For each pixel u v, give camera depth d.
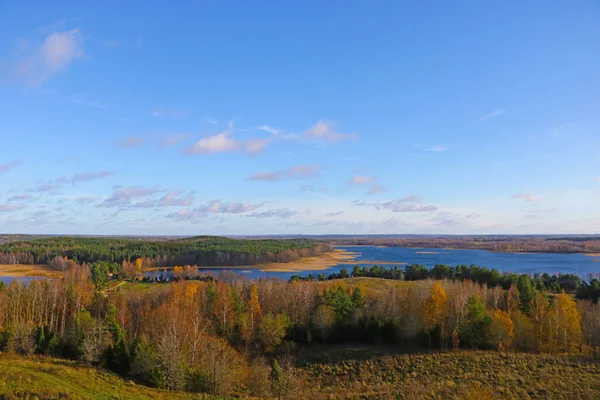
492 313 79.81
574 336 70.94
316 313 82.81
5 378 41.66
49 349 65.69
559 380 54.00
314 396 52.53
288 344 75.62
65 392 39.66
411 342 75.00
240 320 79.06
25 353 64.56
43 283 100.38
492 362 61.78
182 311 74.94
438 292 74.25
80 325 68.56
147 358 53.81
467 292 89.44
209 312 84.75
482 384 53.31
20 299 86.94
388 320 79.31
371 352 70.31
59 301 93.81
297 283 104.75
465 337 71.50
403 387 54.38
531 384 52.78
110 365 56.84
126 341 70.12
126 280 171.62
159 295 100.94
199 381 51.47
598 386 51.78
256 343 78.00
